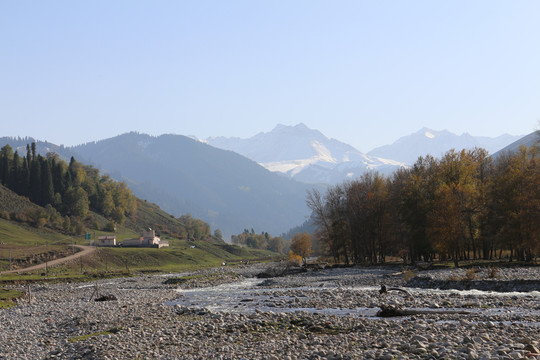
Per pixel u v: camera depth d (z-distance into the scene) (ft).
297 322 103.14
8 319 155.33
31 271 496.23
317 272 348.79
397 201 351.67
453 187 293.64
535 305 113.60
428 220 301.02
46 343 104.83
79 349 92.17
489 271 195.52
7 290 272.31
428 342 70.03
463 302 126.41
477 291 167.94
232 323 107.24
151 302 178.09
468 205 288.10
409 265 329.72
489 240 290.76
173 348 85.97
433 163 344.49
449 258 347.97
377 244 406.41
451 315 101.14
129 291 271.69
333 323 97.91
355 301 139.33
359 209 395.34
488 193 284.82
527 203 249.96
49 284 379.55
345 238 403.34
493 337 71.05
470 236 289.33
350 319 100.68
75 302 206.69
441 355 59.82
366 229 392.27
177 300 188.85
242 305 153.38
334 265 393.91
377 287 207.51
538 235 245.45
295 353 72.08
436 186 315.17
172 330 103.91
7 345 105.70
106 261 618.44
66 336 113.09
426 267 280.92
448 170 318.86
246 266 624.59
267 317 112.37
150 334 101.04
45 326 132.67
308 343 79.82
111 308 160.45
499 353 58.44
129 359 79.82
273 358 68.90
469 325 83.46
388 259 461.78
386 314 106.83
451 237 273.13
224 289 262.47
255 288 256.11
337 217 408.26
